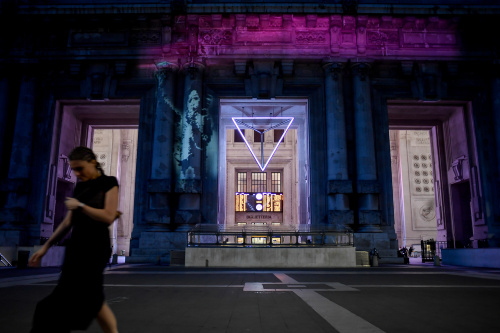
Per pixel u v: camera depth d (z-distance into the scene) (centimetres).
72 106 3397
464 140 3350
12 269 2069
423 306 663
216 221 3008
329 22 3156
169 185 2914
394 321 518
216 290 934
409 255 4631
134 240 2945
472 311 610
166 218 2878
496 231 2980
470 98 3238
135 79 3222
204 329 463
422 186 5091
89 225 294
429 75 3194
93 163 323
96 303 278
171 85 3102
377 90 3206
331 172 2978
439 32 3200
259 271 1780
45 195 3039
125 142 5219
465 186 3600
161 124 3016
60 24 3159
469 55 3158
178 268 2061
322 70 3228
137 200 3042
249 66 3209
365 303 700
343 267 2169
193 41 3133
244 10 3089
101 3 3108
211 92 3197
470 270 1939
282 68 3172
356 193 2967
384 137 3141
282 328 469
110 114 3634
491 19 3127
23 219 2917
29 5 3083
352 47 3139
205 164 3081
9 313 587
